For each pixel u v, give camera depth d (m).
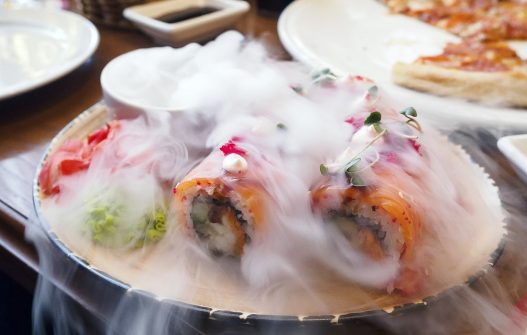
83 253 0.33
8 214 0.38
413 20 0.68
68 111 0.49
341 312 0.30
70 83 0.53
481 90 0.48
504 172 0.41
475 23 0.66
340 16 0.67
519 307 0.32
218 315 0.30
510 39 0.65
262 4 0.70
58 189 0.37
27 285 0.36
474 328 0.31
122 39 0.63
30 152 0.43
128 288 0.31
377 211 0.31
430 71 0.50
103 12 0.65
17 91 0.47
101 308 0.33
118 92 0.42
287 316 0.30
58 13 0.62
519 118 0.45
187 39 0.58
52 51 0.56
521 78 0.48
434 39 0.63
